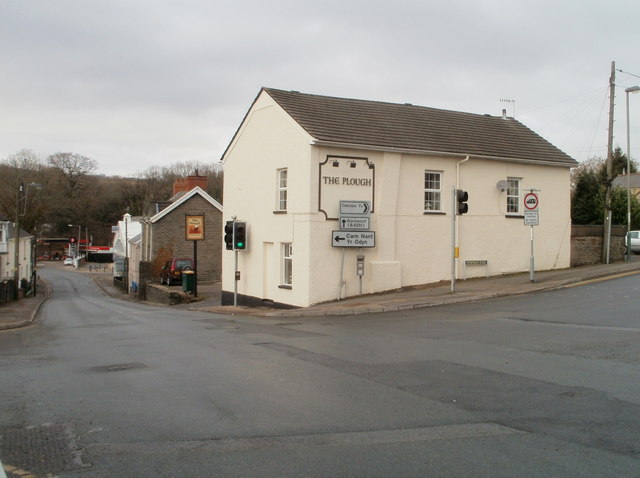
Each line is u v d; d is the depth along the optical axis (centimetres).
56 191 10400
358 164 2044
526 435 557
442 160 2225
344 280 2025
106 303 3838
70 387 797
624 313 1348
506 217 2367
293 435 568
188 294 3278
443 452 515
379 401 685
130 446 543
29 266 6400
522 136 2588
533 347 991
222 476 468
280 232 2180
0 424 620
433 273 2205
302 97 2286
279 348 1088
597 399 670
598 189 3656
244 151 2497
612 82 2652
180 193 4922
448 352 977
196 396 726
